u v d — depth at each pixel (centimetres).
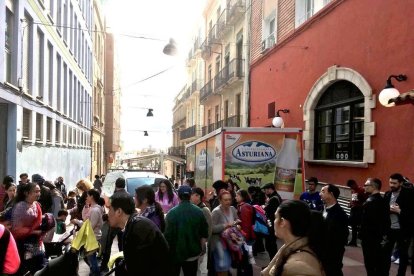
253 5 2022
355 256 885
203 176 1326
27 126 1471
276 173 1032
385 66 968
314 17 1326
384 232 609
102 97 4984
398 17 921
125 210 372
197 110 3919
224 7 2752
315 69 1331
